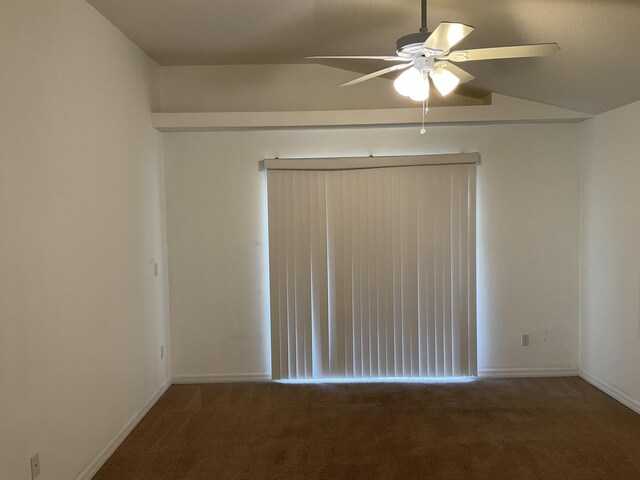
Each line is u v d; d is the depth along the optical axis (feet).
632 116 12.80
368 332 15.51
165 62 15.03
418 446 11.22
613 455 10.64
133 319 12.80
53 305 8.86
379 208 15.33
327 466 10.42
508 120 14.83
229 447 11.35
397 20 11.00
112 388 11.35
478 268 15.75
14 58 7.80
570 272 15.74
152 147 14.67
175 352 15.84
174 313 15.78
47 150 8.74
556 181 15.61
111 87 11.67
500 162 15.60
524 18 9.64
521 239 15.70
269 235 15.38
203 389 15.26
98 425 10.57
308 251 15.42
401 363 15.53
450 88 9.41
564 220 15.67
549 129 15.53
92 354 10.37
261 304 15.89
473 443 11.31
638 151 12.60
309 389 14.99
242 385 15.55
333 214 15.39
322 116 14.80
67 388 9.30
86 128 10.30
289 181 15.35
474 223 15.26
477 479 9.81
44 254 8.59
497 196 15.64
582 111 14.49
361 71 15.47
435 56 8.40
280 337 15.60
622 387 13.51
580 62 11.17
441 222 15.28
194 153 15.65
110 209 11.49
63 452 9.13
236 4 10.50
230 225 15.75
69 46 9.62
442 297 15.38
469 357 15.52
